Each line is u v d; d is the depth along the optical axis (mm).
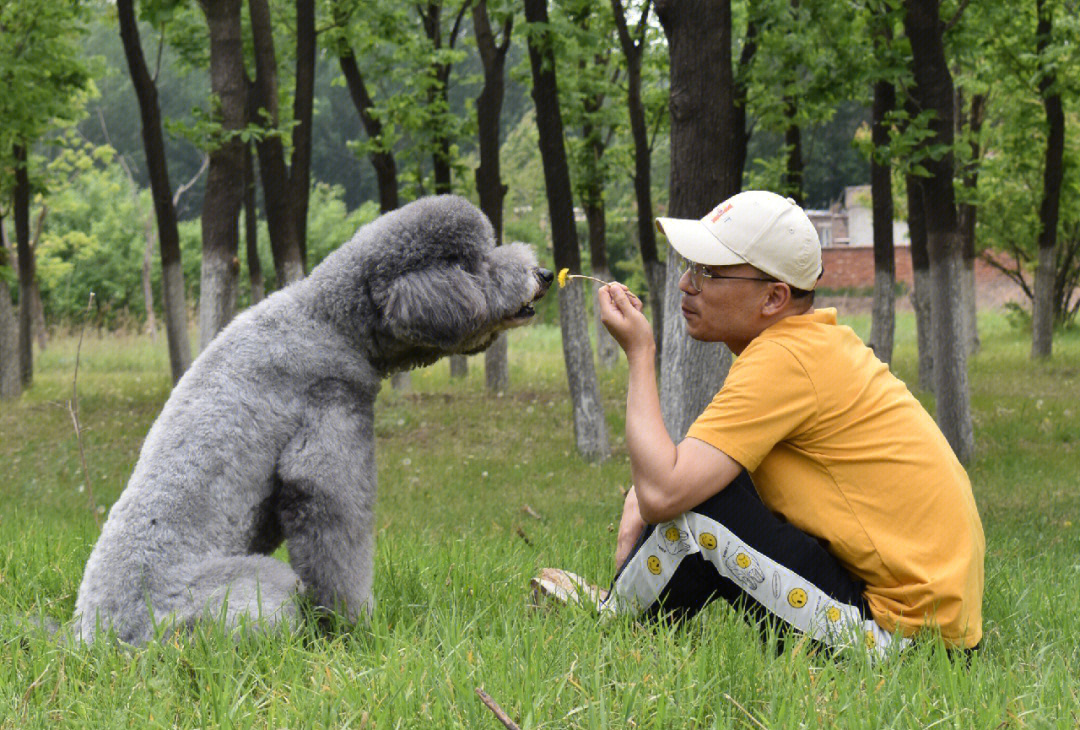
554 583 4070
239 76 12141
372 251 3609
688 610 3516
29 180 20688
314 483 3469
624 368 22562
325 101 44500
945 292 11438
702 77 7367
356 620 3557
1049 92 18766
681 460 3242
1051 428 13891
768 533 3248
